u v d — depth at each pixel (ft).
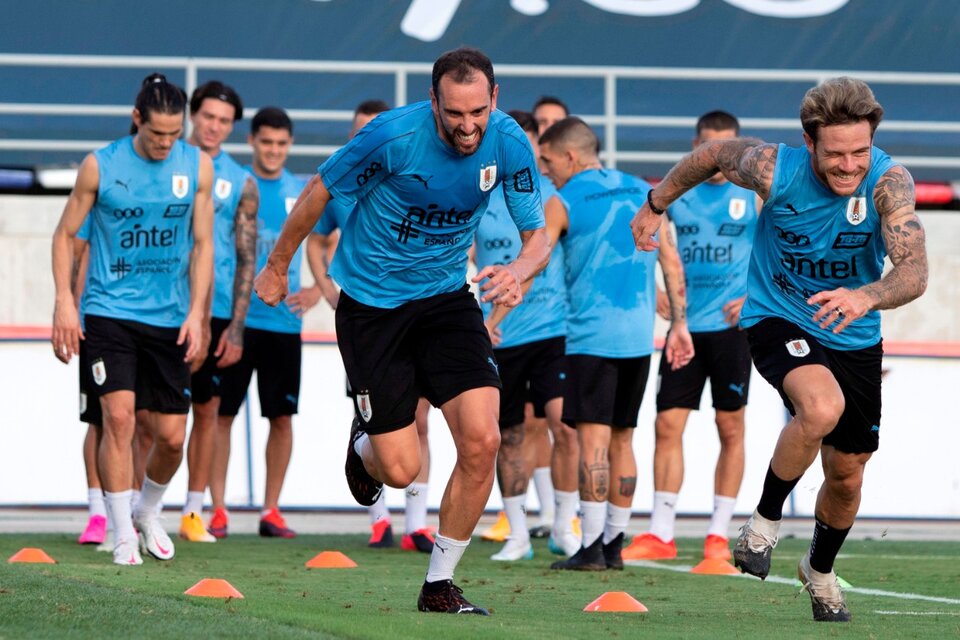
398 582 65.72
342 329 53.78
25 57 142.61
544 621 50.26
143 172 73.46
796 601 60.90
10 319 139.13
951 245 152.56
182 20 148.46
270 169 104.88
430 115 49.98
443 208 51.57
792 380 50.31
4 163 154.61
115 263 73.82
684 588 66.54
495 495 124.36
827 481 52.60
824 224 50.16
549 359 87.15
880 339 52.44
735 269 87.76
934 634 48.34
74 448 118.83
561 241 76.64
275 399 101.19
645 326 75.97
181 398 75.25
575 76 150.00
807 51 152.87
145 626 44.50
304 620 47.11
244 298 93.76
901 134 153.99
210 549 86.53
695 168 53.11
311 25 149.59
